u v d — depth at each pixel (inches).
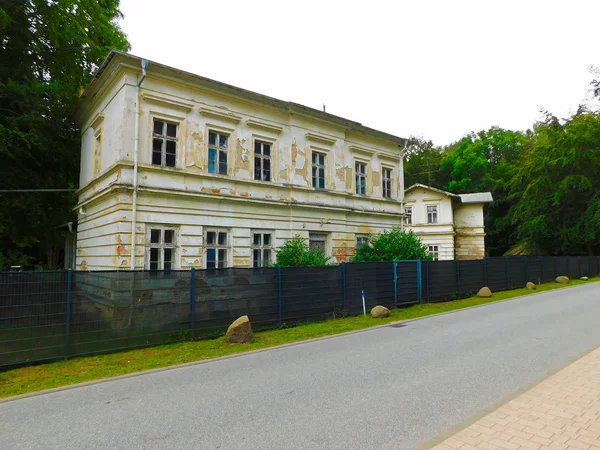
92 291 306.2
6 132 569.6
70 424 178.4
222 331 370.9
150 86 483.5
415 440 153.0
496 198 1738.4
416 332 384.5
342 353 303.7
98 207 531.8
